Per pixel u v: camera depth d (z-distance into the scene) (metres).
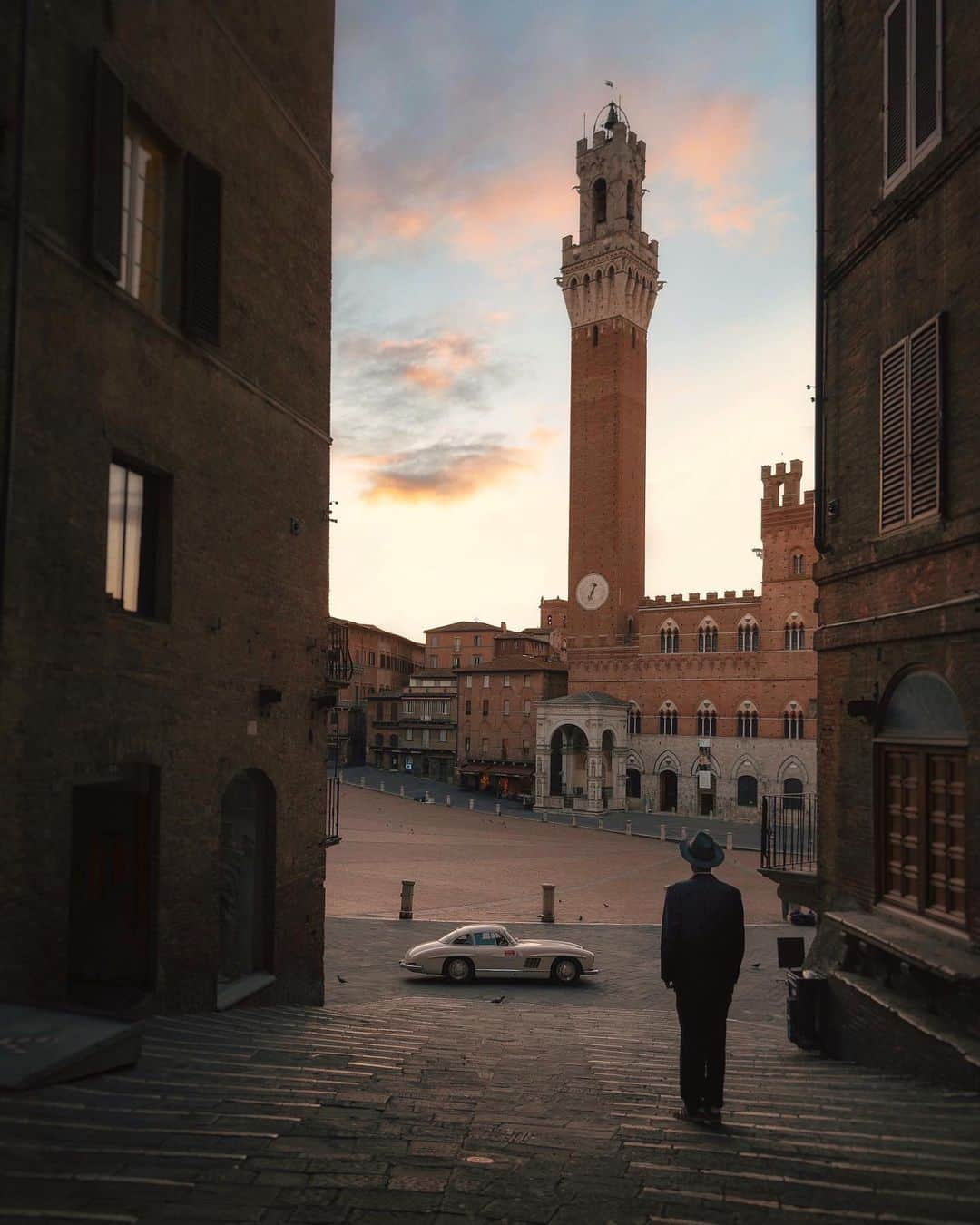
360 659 129.38
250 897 15.20
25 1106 6.30
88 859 12.13
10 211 9.34
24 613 9.46
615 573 88.88
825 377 15.23
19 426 9.42
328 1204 4.84
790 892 15.50
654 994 25.17
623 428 91.75
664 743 82.69
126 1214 4.54
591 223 94.81
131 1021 8.17
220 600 13.58
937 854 11.46
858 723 13.49
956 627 10.83
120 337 11.16
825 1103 8.39
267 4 15.22
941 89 11.54
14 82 9.43
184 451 12.61
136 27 11.55
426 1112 7.00
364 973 26.89
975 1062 8.92
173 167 12.64
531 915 37.56
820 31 15.52
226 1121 6.29
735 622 79.75
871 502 13.55
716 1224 4.85
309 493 16.69
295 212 16.23
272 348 15.34
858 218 14.12
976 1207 5.26
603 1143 6.33
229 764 13.76
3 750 9.14
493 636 125.88
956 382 11.21
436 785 105.19
